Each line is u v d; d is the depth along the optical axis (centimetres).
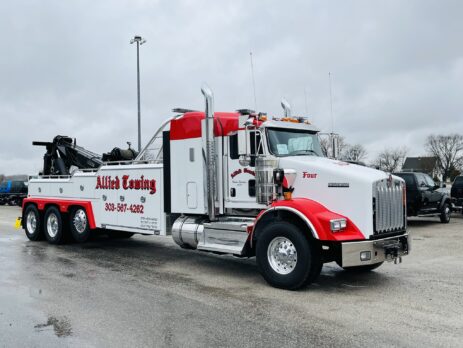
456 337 474
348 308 580
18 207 3306
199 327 507
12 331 496
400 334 484
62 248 1105
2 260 935
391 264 879
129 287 696
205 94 788
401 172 1638
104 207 1038
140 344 457
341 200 666
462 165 7894
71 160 1236
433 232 1411
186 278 761
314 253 652
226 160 793
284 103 914
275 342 462
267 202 713
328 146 841
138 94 2412
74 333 490
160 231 905
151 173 921
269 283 692
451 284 712
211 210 795
